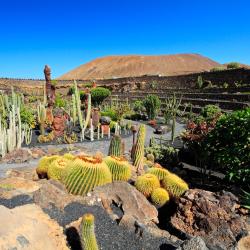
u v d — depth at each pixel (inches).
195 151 338.0
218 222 159.6
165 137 585.9
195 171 358.9
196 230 161.9
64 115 606.5
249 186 255.1
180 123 782.5
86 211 160.4
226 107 848.9
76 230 140.0
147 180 197.5
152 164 304.3
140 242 146.1
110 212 165.8
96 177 175.8
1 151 364.2
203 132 319.9
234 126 267.7
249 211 170.1
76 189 173.0
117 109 805.2
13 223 118.5
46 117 567.8
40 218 136.0
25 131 458.3
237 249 147.8
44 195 159.8
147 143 513.3
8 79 1721.2
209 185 307.6
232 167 264.4
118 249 141.1
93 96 919.7
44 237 123.6
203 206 165.9
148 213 172.7
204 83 1299.2
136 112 982.4
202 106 949.2
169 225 168.7
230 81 1212.5
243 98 858.8
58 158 205.2
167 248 144.5
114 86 1804.9
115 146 265.7
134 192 175.9
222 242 152.9
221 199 171.2
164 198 190.1
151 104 833.5
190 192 177.3
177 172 353.4
